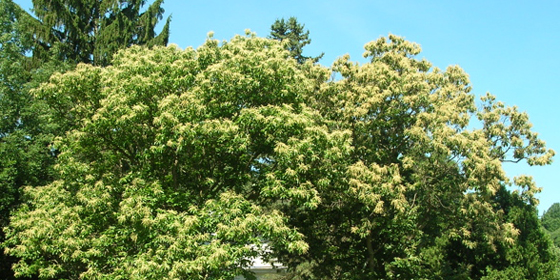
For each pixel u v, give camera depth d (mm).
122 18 31828
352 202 19266
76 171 16766
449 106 20344
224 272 14086
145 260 13031
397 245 19906
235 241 14383
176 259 13242
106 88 16250
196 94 15430
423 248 22578
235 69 16172
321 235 20844
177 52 17234
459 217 20297
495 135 23062
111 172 17891
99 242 14797
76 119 17547
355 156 20047
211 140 15375
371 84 20500
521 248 22312
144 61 16438
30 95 24172
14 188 21438
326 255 20750
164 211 14188
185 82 15805
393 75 20391
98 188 15797
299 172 15555
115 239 15258
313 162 16531
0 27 24984
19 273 15906
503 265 22672
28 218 15961
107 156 18422
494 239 20719
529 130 22875
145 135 16547
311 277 22047
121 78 16438
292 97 17141
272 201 17859
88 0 32594
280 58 16688
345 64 21609
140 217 14172
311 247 20125
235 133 15234
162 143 15375
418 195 20469
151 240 14367
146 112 15258
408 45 23219
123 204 14539
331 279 20812
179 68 16078
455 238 20500
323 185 16406
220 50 17375
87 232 15227
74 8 32062
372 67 20844
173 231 13688
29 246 15367
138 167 17406
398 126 20672
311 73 21266
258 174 18094
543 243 23109
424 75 22703
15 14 27344
